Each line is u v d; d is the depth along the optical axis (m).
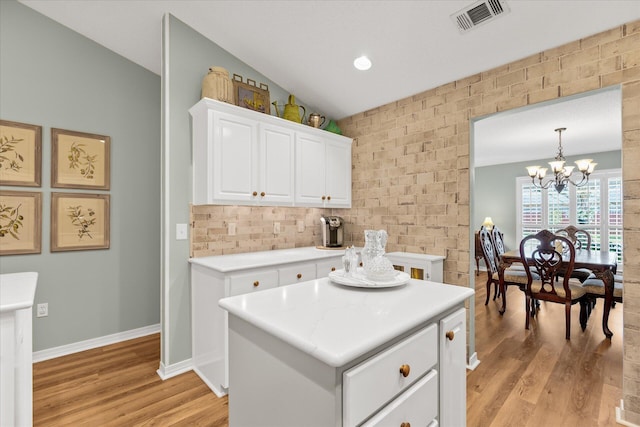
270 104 2.90
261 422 1.01
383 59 2.49
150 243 2.99
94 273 2.69
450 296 1.22
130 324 2.88
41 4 2.33
